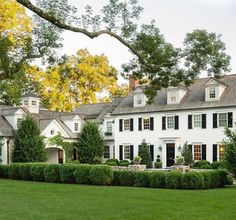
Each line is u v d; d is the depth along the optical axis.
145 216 12.90
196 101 41.41
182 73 15.52
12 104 52.59
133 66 15.54
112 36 13.03
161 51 14.59
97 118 50.47
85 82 60.78
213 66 15.59
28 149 39.78
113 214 13.34
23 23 35.28
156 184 23.62
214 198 17.45
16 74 21.09
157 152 43.19
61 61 20.02
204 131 40.31
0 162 41.19
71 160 44.91
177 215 13.08
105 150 48.47
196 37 15.41
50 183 27.72
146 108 44.41
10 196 18.73
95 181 25.86
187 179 22.34
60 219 12.47
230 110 38.91
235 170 23.20
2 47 16.22
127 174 25.31
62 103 58.56
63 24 11.26
